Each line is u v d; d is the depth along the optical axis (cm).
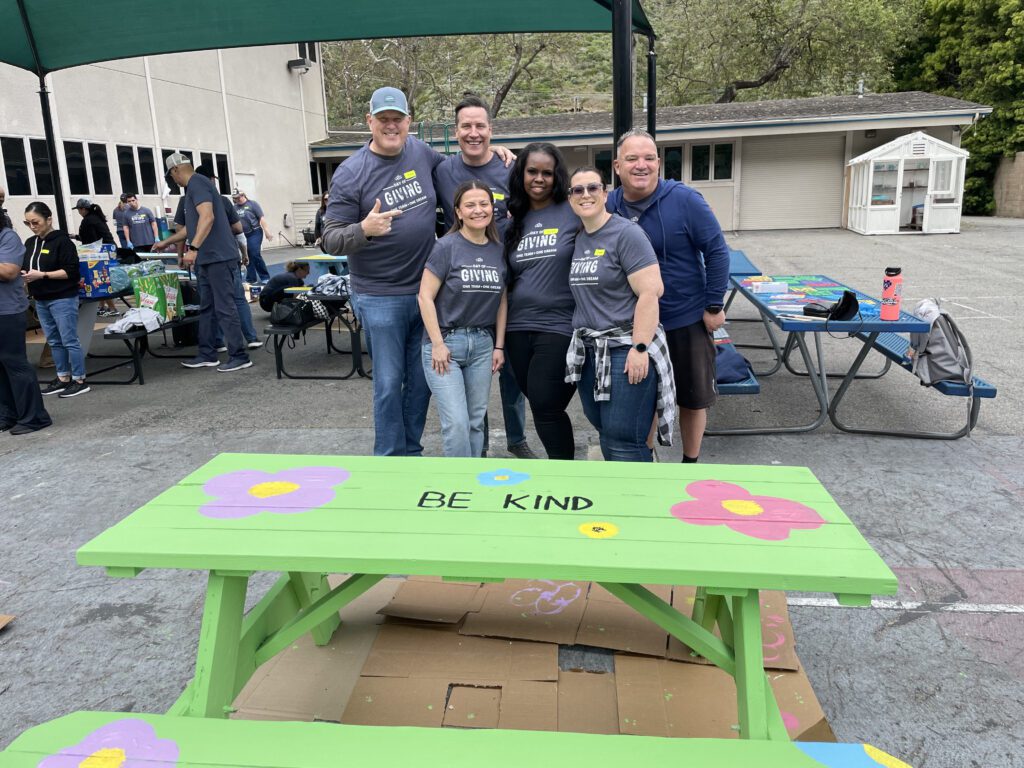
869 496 382
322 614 220
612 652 256
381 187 368
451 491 231
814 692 238
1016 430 477
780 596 287
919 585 299
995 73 2659
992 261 1389
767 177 2278
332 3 598
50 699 246
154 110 1716
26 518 389
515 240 346
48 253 622
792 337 637
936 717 226
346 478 244
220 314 719
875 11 2648
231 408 590
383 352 385
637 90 3097
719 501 219
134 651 271
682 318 356
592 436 488
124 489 427
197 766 154
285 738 163
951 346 445
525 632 266
